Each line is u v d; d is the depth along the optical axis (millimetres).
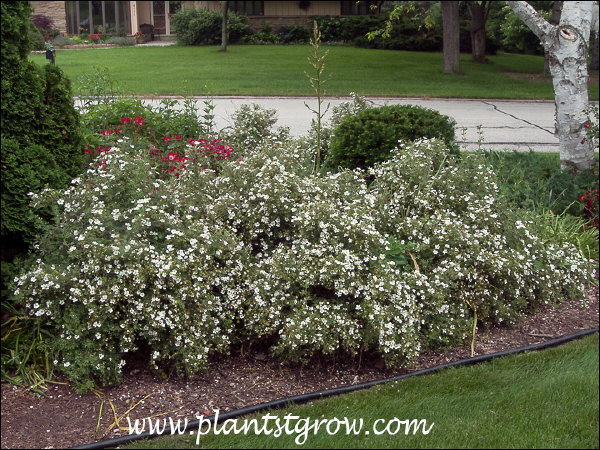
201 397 3594
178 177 5020
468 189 5094
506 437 3203
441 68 24359
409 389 3711
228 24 31750
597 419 3391
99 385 3666
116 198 4008
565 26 7230
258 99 15953
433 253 4301
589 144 7398
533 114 15117
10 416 3312
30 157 4148
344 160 6859
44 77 4352
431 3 31531
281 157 4918
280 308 3777
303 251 3902
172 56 25766
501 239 4652
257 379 3816
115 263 3529
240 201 4391
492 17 30688
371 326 3740
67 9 32188
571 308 5086
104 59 23922
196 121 7633
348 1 34500
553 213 6312
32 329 3904
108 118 7250
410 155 5168
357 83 19469
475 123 13398
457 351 4258
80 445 3072
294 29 33031
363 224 3984
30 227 4113
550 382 3797
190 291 3629
